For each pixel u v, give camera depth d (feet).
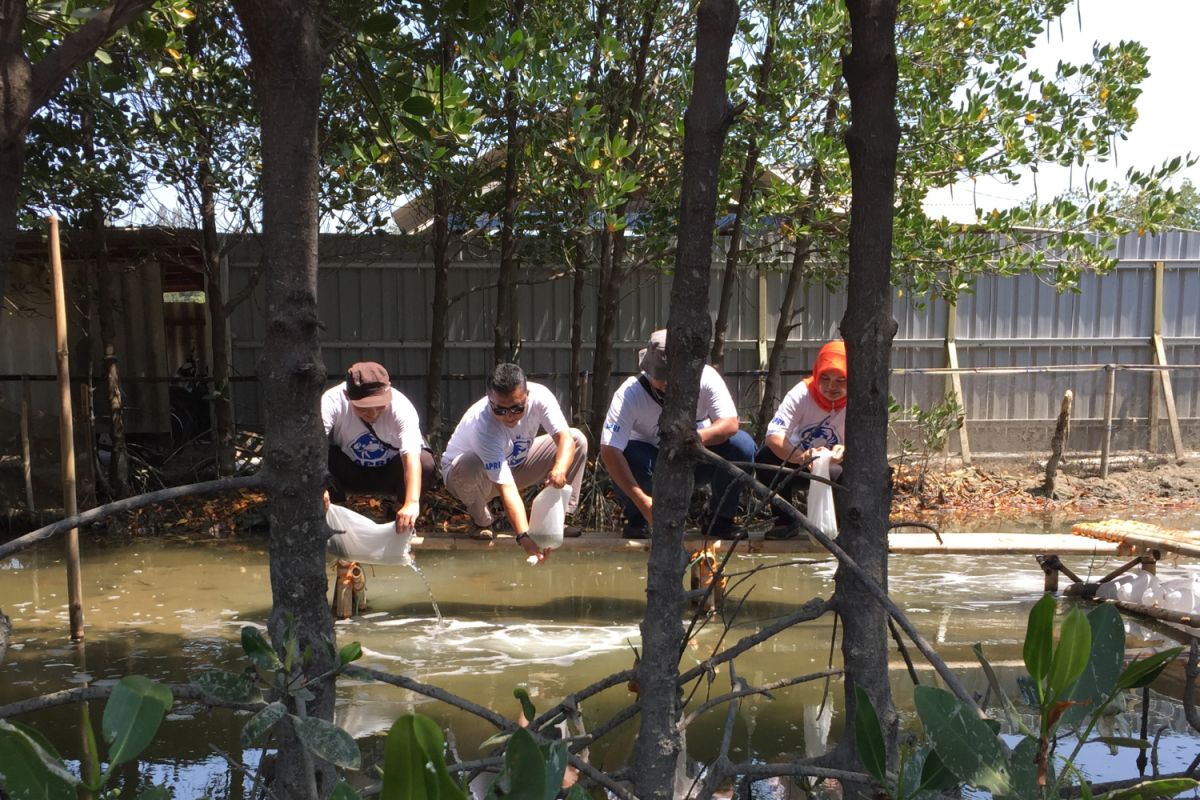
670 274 30.81
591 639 17.46
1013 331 35.06
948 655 16.26
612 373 33.53
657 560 7.37
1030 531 27.32
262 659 6.39
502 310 30.27
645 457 18.70
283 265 6.96
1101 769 11.41
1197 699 14.02
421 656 16.40
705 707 8.07
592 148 22.89
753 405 33.58
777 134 26.00
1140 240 34.99
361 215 29.89
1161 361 35.12
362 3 9.03
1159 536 18.86
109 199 28.30
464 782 6.99
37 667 15.85
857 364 8.45
